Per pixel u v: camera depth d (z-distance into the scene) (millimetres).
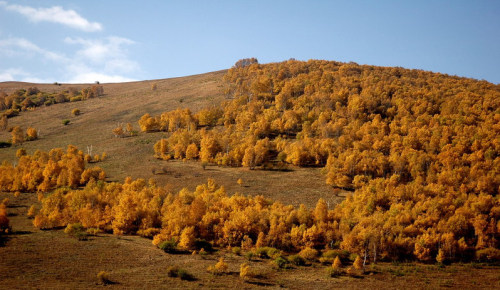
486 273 61344
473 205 74312
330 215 75188
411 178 95375
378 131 116562
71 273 53531
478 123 113250
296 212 75688
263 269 61375
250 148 110938
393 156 98688
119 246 66625
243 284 54312
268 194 92500
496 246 68625
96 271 55125
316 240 70375
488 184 82375
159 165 115125
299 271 61656
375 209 78375
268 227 72625
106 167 114250
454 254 66875
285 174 106375
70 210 77375
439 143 102938
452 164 92688
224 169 111875
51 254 60000
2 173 97500
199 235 73500
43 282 49375
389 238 67125
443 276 60031
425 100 134500
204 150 115938
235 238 72188
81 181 98438
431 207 74125
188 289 50688
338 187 96625
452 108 126375
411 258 67188
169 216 73875
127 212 75125
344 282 57250
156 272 56844
